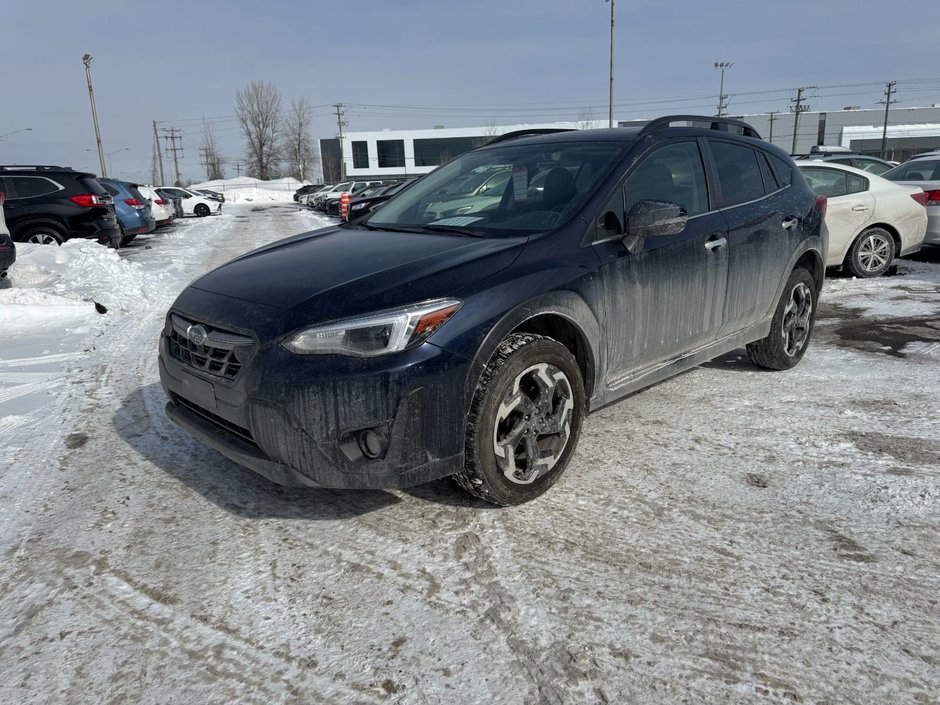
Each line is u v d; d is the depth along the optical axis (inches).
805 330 178.2
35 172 435.5
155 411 154.9
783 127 2960.1
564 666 73.6
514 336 101.5
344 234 136.0
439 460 94.9
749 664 73.8
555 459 109.1
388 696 69.9
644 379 129.8
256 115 3147.1
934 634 78.2
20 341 224.8
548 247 109.0
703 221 136.9
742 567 91.3
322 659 75.2
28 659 75.7
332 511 107.0
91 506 110.0
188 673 73.4
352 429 89.7
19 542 99.7
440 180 151.3
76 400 163.6
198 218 1103.0
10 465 126.3
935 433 135.1
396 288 94.3
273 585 88.5
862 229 304.5
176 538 100.1
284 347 91.6
